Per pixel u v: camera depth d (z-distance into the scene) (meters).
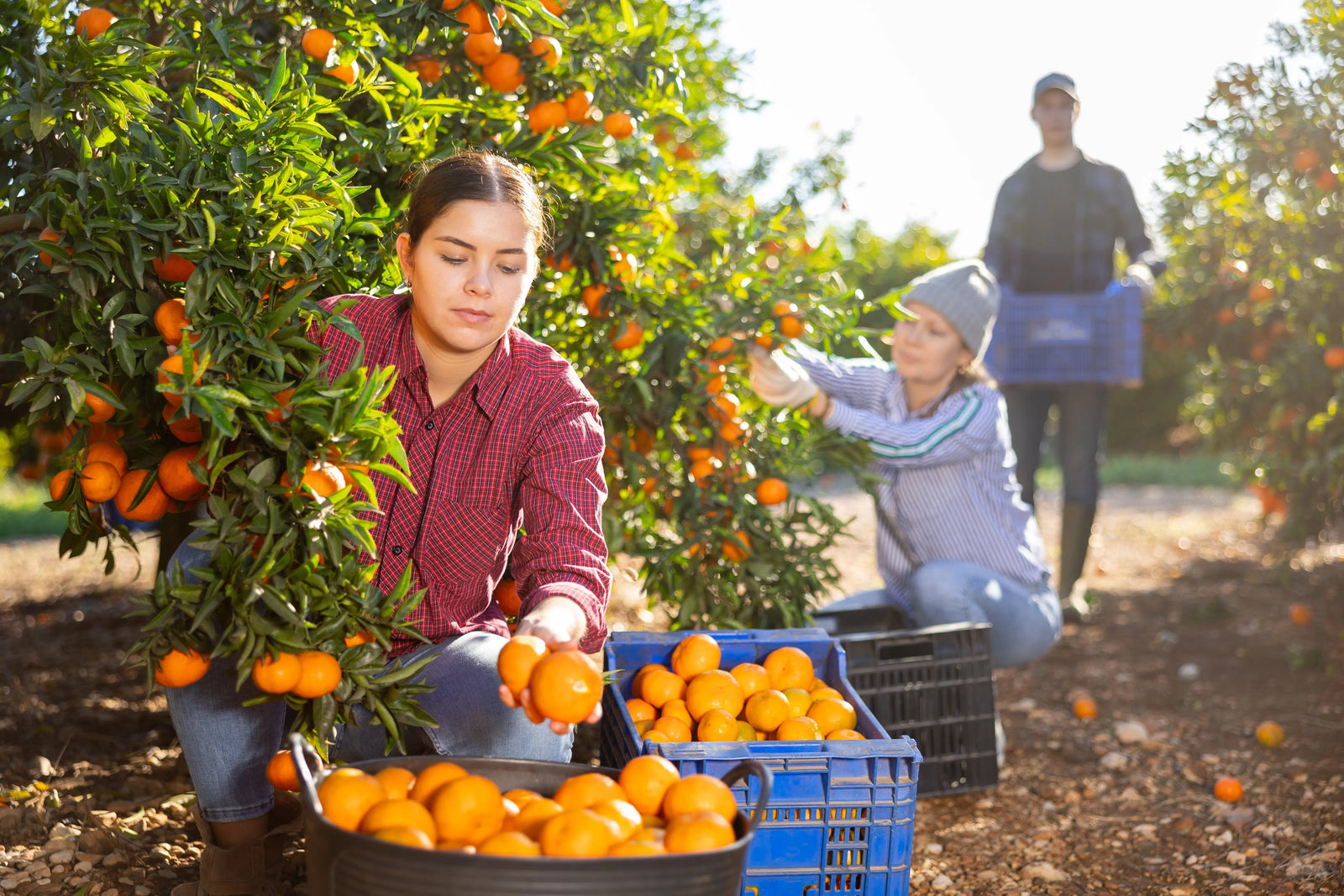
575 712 1.63
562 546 2.02
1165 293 6.10
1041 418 5.60
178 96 2.56
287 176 1.91
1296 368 4.84
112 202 1.89
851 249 9.21
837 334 3.10
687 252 4.78
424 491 2.08
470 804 1.64
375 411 1.81
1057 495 10.85
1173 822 3.12
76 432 2.16
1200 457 13.77
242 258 1.92
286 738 1.99
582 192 2.87
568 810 1.70
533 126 2.66
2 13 2.21
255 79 2.47
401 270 2.37
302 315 2.02
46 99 2.04
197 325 1.87
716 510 2.96
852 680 3.04
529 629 1.79
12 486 10.80
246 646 1.77
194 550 2.02
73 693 3.98
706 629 3.07
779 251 3.39
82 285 1.88
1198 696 4.32
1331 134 4.44
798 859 2.12
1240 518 9.38
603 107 2.87
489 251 1.90
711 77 3.60
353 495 2.06
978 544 3.41
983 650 3.19
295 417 1.82
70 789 2.89
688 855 1.48
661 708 2.46
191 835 2.60
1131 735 3.79
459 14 2.42
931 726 3.15
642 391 2.80
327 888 1.53
